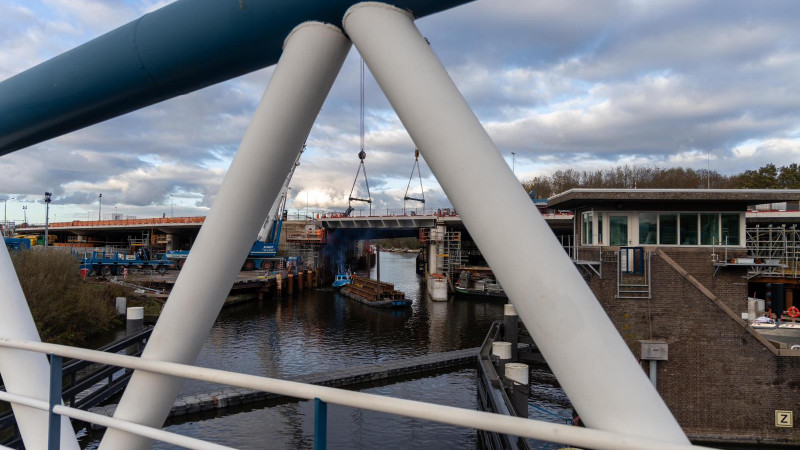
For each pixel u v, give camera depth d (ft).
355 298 182.50
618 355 6.48
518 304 7.02
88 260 200.85
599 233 76.13
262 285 184.24
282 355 103.19
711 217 74.74
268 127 8.52
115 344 47.91
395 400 6.91
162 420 9.35
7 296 11.68
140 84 9.96
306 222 269.85
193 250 8.91
